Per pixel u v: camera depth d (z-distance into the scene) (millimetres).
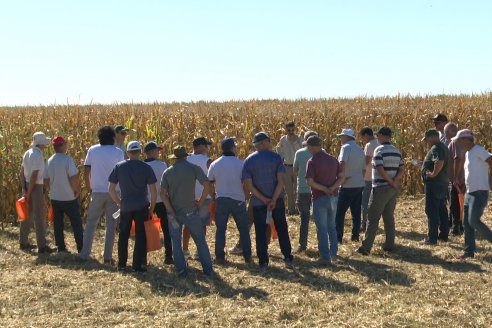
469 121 20484
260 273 9391
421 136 18781
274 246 11398
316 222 9914
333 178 9891
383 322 7094
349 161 11258
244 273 9430
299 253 10797
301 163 10758
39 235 10992
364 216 12664
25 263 10281
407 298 8055
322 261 9906
